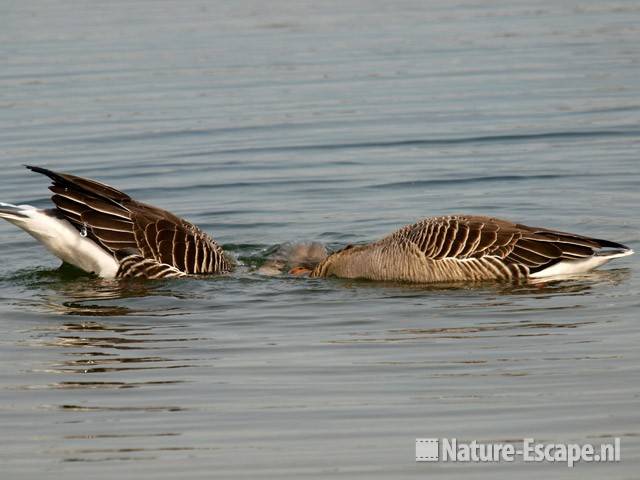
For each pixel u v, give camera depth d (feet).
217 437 37.83
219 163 77.36
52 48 111.14
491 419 38.63
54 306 52.60
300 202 69.56
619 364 43.04
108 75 100.58
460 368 43.27
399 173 74.49
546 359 43.88
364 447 36.83
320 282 56.70
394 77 99.91
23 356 45.80
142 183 73.26
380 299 53.01
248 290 55.16
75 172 75.36
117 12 131.34
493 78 98.68
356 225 64.95
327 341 46.93
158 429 38.50
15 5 137.39
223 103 92.32
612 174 72.13
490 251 54.49
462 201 68.18
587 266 54.75
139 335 48.34
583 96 91.71
